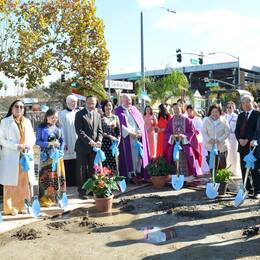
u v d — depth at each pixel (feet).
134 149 32.30
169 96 120.47
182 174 31.50
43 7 75.46
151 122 36.86
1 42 73.87
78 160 27.25
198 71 283.79
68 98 30.86
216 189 26.96
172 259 16.67
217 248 17.81
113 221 22.09
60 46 77.51
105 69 81.56
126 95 32.58
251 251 17.35
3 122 23.24
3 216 23.08
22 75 75.82
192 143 31.78
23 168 23.08
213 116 28.58
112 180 24.58
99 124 27.73
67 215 23.40
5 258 17.06
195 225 21.21
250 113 27.22
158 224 21.47
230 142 35.96
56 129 25.75
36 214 22.84
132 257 16.93
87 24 77.36
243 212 23.57
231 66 274.77
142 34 73.82
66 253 17.49
